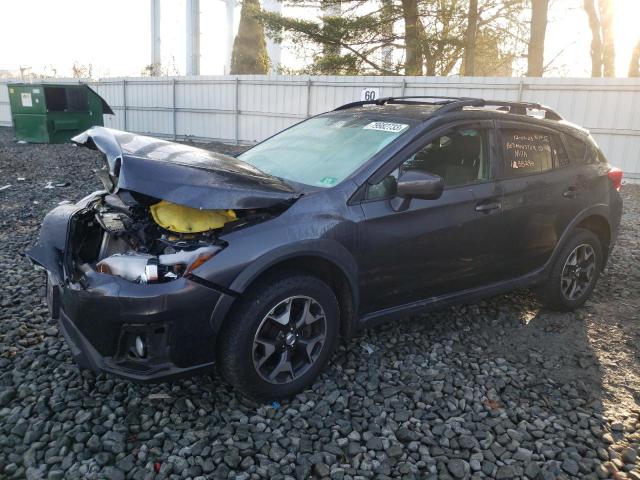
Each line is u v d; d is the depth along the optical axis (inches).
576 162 181.2
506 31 908.0
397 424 119.7
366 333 161.5
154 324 107.1
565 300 182.2
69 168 482.3
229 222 116.9
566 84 542.3
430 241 142.1
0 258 219.8
